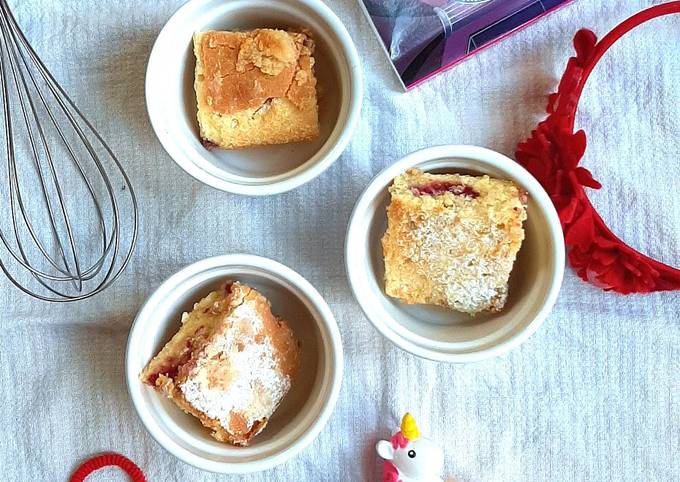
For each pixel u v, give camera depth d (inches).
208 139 15.5
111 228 16.5
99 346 16.7
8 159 15.6
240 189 14.9
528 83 16.4
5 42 15.4
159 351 15.5
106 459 16.5
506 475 16.7
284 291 15.9
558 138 15.4
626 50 16.5
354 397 16.6
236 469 14.8
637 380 16.6
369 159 16.4
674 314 16.6
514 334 14.9
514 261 15.4
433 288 15.1
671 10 15.1
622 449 16.7
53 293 16.6
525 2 15.2
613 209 16.6
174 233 16.4
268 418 15.5
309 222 16.4
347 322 16.5
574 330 16.7
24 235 16.5
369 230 15.5
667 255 16.6
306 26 15.4
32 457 16.7
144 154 16.4
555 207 15.5
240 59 15.1
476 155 14.6
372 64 16.3
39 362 16.7
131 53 16.3
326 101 15.9
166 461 16.7
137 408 14.8
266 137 15.6
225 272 15.3
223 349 14.9
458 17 15.2
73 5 16.3
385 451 15.9
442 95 16.4
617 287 15.9
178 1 16.3
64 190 16.5
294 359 15.6
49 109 16.2
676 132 16.5
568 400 16.7
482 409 16.7
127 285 16.5
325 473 16.7
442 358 14.8
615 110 16.5
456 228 14.6
